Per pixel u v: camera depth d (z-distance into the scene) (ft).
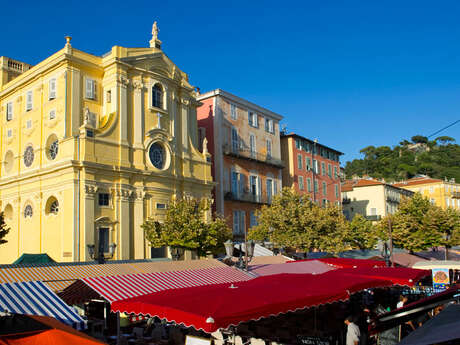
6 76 136.26
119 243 107.55
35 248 111.55
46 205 109.81
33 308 41.45
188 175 128.67
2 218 96.48
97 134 106.73
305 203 139.64
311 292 46.78
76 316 42.01
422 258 139.64
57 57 112.06
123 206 109.50
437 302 34.68
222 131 154.20
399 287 87.51
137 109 117.19
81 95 113.09
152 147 120.16
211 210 146.30
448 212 170.81
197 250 108.06
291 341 54.44
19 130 125.29
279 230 135.13
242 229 156.76
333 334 53.16
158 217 117.39
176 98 130.00
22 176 116.26
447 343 20.81
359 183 255.70
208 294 42.63
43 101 117.39
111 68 115.34
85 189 102.06
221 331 57.16
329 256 137.18
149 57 122.01
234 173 157.38
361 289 53.47
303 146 202.08
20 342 27.32
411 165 408.46
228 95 158.71
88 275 62.18
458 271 101.30
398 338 51.75
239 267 75.05
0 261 123.44
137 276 57.41
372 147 469.57
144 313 40.73
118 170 108.58
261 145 174.19
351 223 182.19
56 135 112.06
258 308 38.60
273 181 177.68
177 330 61.62
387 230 158.92
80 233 100.83
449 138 492.13
